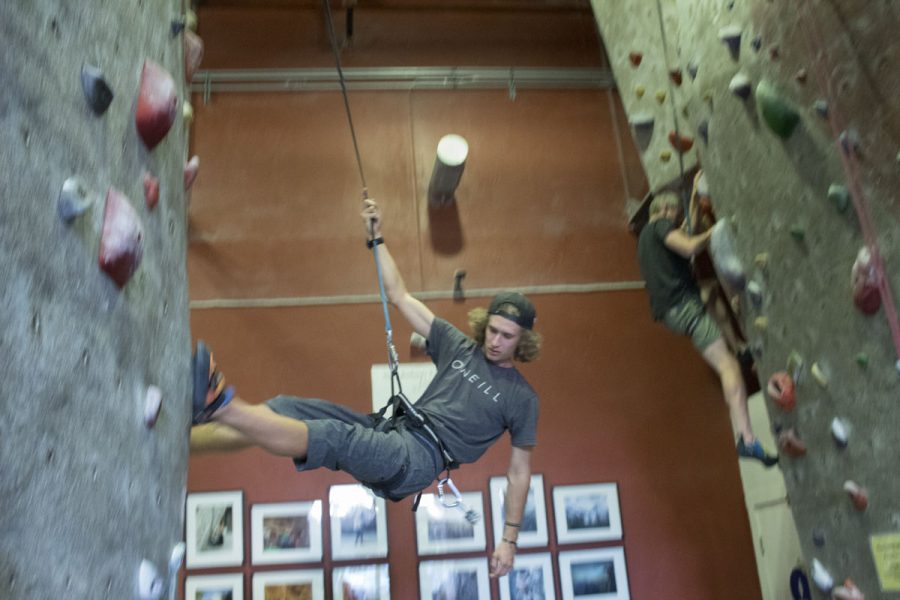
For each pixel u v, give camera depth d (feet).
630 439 14.38
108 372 2.93
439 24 16.72
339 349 14.16
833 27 5.56
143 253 3.29
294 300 14.33
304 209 14.96
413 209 15.28
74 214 2.68
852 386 5.91
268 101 15.55
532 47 16.85
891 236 5.18
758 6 6.54
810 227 6.17
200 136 15.11
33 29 2.56
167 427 3.58
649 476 14.23
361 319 14.38
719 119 7.39
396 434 7.12
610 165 16.11
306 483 13.48
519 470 8.56
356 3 16.60
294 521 13.28
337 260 14.73
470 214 15.39
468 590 13.26
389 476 6.78
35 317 2.46
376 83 15.99
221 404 4.88
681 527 14.02
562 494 13.93
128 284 3.15
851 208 5.66
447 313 14.69
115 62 3.19
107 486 2.86
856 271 5.48
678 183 11.11
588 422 14.39
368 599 13.01
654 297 9.92
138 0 3.58
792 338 6.64
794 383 6.68
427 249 15.05
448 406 7.96
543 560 13.55
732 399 9.08
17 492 2.33
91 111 2.92
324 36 16.20
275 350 14.03
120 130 3.20
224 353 13.92
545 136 16.14
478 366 8.31
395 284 9.14
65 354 2.61
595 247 15.48
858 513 6.05
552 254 15.33
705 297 12.66
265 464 13.52
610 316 15.05
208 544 13.05
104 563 2.82
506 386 8.26
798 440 6.73
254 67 15.78
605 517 13.89
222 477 13.41
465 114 16.06
